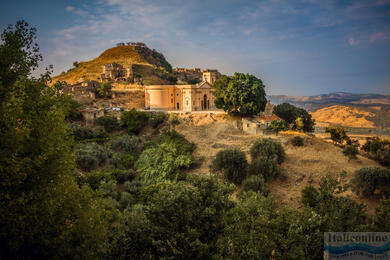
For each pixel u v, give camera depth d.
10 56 13.71
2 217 10.92
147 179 52.03
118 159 58.62
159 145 60.47
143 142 70.00
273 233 15.88
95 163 52.22
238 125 70.19
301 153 53.44
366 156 56.94
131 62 155.75
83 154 52.19
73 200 14.28
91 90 96.25
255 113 70.75
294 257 14.22
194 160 57.25
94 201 17.05
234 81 70.62
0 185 11.41
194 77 186.25
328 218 16.72
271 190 43.56
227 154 48.31
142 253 15.97
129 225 17.69
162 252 15.52
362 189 39.78
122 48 189.00
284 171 47.94
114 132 74.81
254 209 18.31
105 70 122.94
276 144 49.91
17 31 14.48
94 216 15.19
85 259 12.88
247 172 46.88
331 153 54.00
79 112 75.38
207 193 17.64
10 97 12.27
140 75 130.75
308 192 38.50
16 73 14.02
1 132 11.50
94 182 43.91
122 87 110.38
